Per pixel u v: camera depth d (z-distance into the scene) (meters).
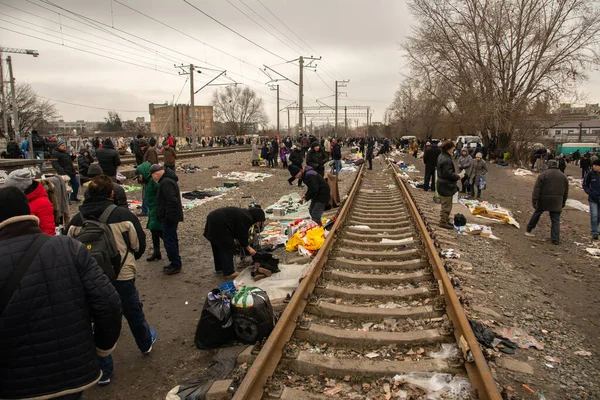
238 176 21.03
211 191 16.14
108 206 3.95
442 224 10.12
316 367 3.78
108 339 2.63
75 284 2.41
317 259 6.27
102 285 2.52
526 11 30.75
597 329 5.11
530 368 3.97
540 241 9.76
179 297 5.98
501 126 32.25
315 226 8.63
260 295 4.56
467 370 3.63
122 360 4.37
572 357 4.34
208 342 4.46
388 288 5.78
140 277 6.80
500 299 5.78
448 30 33.69
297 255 7.65
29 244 2.34
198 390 3.55
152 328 5.02
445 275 5.50
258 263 6.36
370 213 11.55
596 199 9.95
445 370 3.71
